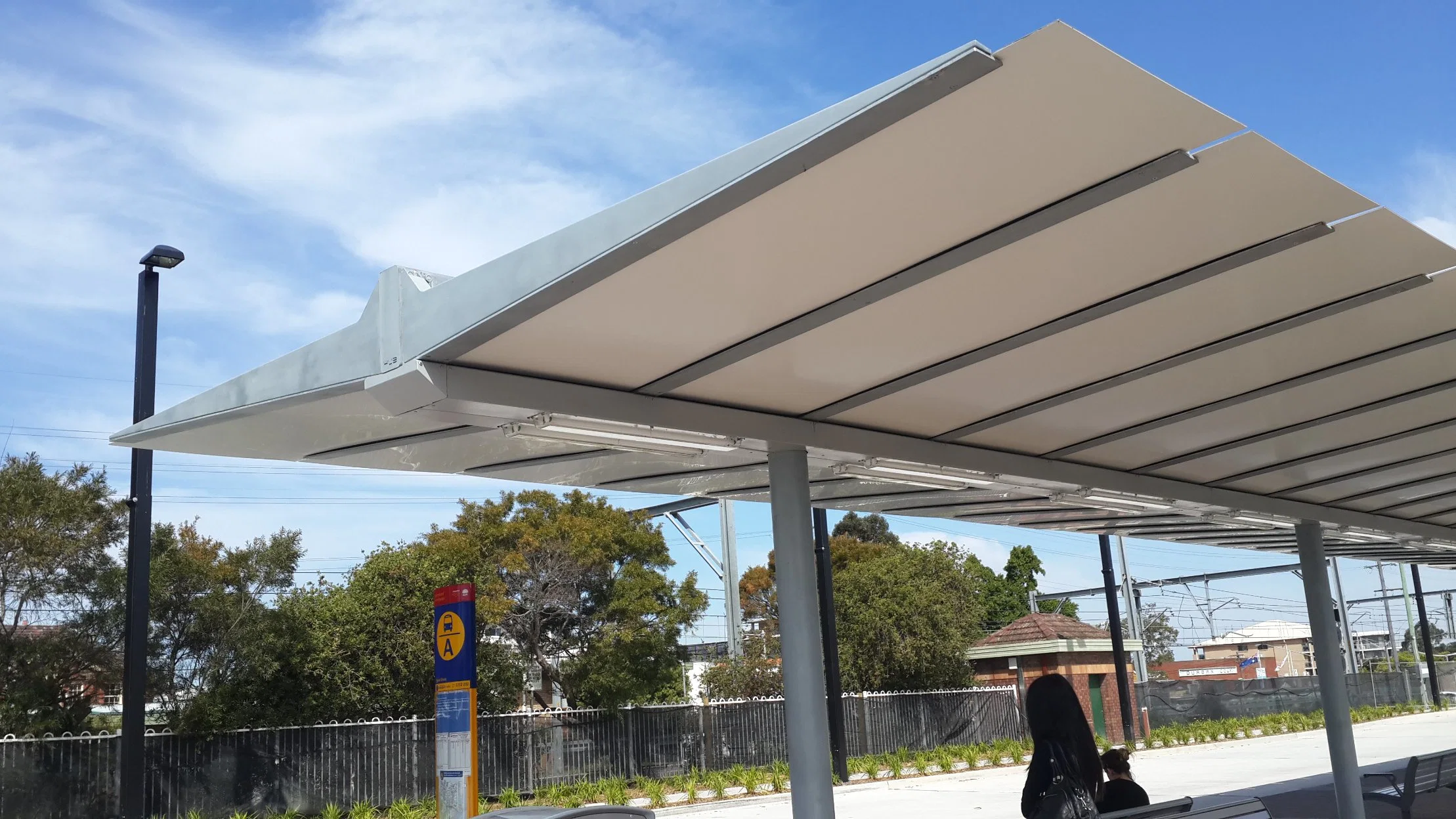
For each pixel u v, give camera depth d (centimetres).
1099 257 484
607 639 2691
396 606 2239
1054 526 1233
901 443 770
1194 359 640
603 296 473
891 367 615
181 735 1736
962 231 445
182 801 1706
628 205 423
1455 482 1085
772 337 540
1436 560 1703
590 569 2756
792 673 704
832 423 729
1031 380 664
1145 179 410
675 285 470
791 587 712
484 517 2734
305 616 2123
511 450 716
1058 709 518
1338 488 1085
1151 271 505
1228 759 2550
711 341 544
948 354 602
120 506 1903
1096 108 363
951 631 3375
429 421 621
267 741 1823
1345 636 5388
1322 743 2958
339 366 549
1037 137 377
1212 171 414
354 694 2139
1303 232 473
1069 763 508
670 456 752
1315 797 1491
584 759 2258
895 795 2039
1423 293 560
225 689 1933
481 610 2458
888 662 3362
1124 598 5009
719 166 393
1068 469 899
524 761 2167
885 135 365
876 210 420
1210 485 1034
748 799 2044
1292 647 11744
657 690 2847
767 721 2589
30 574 1798
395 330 528
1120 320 570
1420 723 3772
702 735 2461
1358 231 479
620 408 608
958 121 362
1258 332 601
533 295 454
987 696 3075
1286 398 750
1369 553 1544
